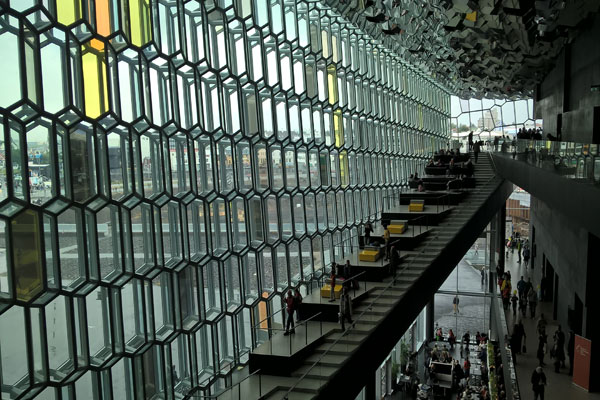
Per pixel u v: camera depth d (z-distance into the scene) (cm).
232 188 1364
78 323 905
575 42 2319
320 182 1861
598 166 1091
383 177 2622
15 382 782
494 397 2156
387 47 2536
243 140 1409
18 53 778
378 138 2559
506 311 2698
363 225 2284
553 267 2616
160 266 1104
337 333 1457
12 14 762
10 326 777
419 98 3491
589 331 1781
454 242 2086
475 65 3067
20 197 789
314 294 1656
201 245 1245
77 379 888
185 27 1180
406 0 1727
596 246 1769
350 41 2183
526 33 2092
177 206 1168
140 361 1053
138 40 1037
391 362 2761
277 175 1572
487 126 4938
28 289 795
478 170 3148
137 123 1040
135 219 1038
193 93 1209
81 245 905
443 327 3662
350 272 1673
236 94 1373
